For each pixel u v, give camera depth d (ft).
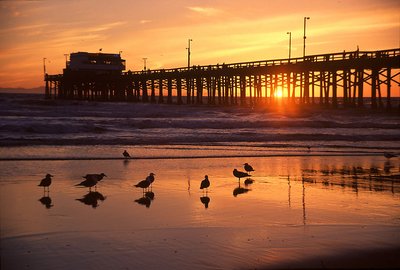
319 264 25.88
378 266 25.63
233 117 150.10
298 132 105.40
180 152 73.15
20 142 80.07
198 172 55.88
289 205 39.70
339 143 88.43
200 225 33.19
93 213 36.19
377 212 37.58
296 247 28.58
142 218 34.94
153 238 30.09
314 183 49.96
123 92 296.51
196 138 91.25
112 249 27.91
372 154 74.13
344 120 136.56
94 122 118.62
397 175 55.57
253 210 37.81
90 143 81.71
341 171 57.98
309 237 30.63
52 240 29.37
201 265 25.63
